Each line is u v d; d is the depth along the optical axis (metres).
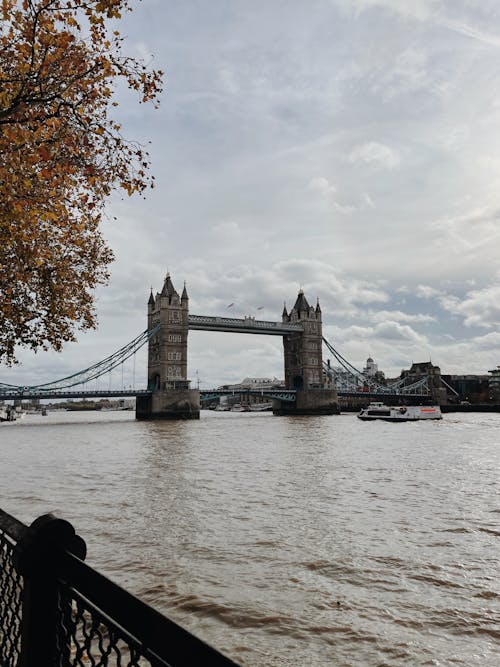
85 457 45.19
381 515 20.42
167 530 17.83
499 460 40.66
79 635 8.93
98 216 17.78
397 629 10.38
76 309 18.89
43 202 12.74
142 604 2.66
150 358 166.75
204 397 161.12
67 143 11.81
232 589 12.34
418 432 83.12
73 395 141.62
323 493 25.31
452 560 14.75
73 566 3.37
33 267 16.72
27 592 3.65
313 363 188.25
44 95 11.32
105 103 12.37
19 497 24.50
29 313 18.12
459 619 10.85
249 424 118.12
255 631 10.20
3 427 123.06
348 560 14.62
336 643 9.70
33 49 10.52
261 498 23.92
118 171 12.58
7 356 18.45
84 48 11.47
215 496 24.42
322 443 59.41
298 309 191.00
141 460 41.69
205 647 2.25
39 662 3.54
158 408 147.00
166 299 160.62
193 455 45.53
